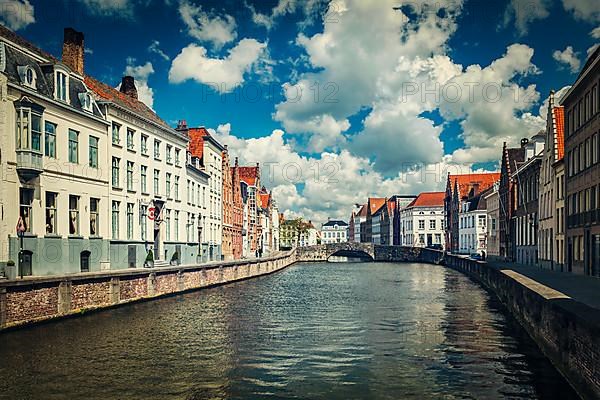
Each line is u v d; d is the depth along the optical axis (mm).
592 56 33375
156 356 18484
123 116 37781
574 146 38906
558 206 43875
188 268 40469
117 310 28672
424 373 16547
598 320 12242
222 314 28547
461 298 37375
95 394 14398
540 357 18203
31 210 27297
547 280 29469
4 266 25250
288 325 25109
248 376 16250
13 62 26766
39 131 27719
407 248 117312
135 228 39750
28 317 22438
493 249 81000
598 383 11500
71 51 38375
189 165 51000
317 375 16406
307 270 81625
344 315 28609
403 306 32656
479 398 14195
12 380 15484
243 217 82062
